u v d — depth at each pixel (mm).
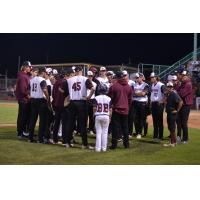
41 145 10141
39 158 8586
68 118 9930
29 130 10625
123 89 9883
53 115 10836
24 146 9906
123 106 9867
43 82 10242
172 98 10227
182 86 10898
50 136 11000
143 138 11805
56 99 10336
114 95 9859
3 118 17844
